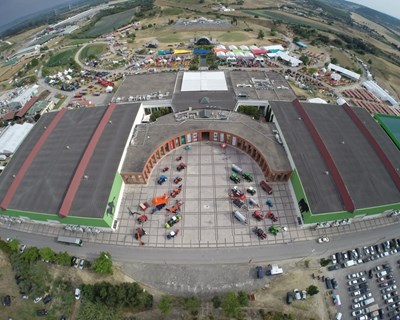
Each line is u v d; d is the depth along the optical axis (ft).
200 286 219.82
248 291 216.95
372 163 279.69
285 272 226.99
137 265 232.32
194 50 586.04
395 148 300.20
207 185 290.56
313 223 250.98
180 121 341.00
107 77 513.45
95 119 338.34
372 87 467.93
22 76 554.87
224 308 194.39
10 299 215.92
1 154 349.20
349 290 220.02
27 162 290.15
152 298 210.38
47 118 354.13
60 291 219.41
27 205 253.65
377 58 645.92
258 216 258.57
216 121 339.57
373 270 231.71
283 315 202.59
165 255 238.07
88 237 252.83
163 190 286.87
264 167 295.69
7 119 413.39
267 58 563.89
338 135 308.19
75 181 261.03
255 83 423.23
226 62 539.70
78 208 244.63
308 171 267.59
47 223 266.36
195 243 244.83
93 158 284.61
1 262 237.86
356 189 255.29
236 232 251.80
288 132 310.04
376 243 249.14
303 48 625.82
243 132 323.16
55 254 229.25
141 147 305.73
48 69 560.61
